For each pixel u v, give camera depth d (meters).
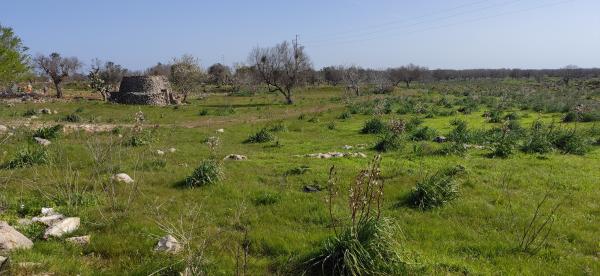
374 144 22.52
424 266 7.69
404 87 109.88
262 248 8.77
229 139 26.67
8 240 7.77
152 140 23.42
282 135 28.59
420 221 10.35
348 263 7.16
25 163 15.65
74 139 22.62
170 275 7.28
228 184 13.42
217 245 8.66
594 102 45.00
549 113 40.38
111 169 13.45
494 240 9.24
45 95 64.88
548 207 11.48
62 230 9.03
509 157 18.69
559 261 8.23
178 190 12.98
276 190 12.83
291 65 62.44
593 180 14.40
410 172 14.87
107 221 9.80
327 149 22.19
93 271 7.45
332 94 83.69
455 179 13.41
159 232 9.24
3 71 42.12
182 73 64.88
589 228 10.05
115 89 82.81
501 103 46.47
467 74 173.50
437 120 35.44
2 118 32.88
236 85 90.12
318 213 10.72
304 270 7.55
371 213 9.57
